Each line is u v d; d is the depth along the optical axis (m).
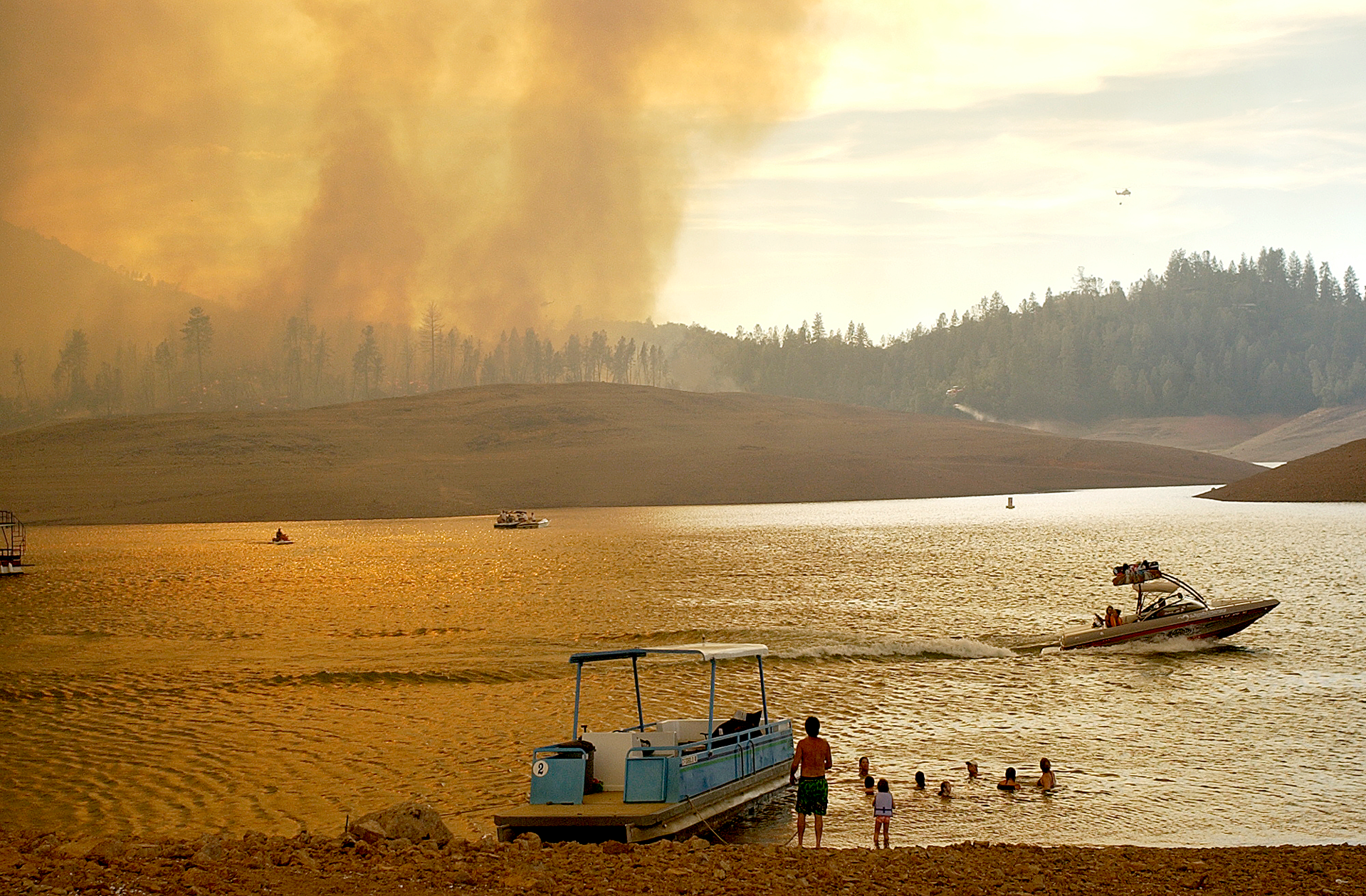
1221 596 57.91
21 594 67.06
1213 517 129.50
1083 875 16.48
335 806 22.52
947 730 29.22
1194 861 17.52
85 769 25.45
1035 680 36.12
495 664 39.50
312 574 78.75
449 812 22.00
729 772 21.20
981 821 21.52
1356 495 152.62
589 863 16.06
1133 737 28.20
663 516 163.25
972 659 39.84
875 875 16.02
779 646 42.28
